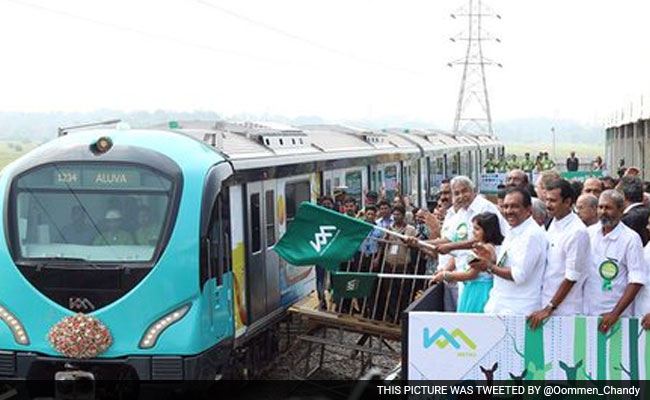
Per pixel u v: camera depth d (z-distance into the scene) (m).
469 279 7.38
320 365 10.70
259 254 10.62
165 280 8.66
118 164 9.00
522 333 6.74
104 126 10.80
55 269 8.75
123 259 8.77
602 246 7.00
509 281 6.97
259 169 10.66
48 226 9.02
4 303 8.86
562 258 6.80
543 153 32.91
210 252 8.94
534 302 6.92
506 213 6.95
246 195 10.20
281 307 11.45
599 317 6.67
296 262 8.77
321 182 14.00
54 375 8.77
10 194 9.09
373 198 13.02
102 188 9.02
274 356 11.52
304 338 10.19
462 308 7.96
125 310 8.64
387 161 19.23
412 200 22.25
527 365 6.76
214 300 9.01
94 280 8.68
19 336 8.78
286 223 11.89
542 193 8.89
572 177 29.61
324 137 16.36
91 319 8.62
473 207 8.66
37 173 9.13
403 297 9.74
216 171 9.25
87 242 8.91
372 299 9.75
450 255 8.81
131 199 8.95
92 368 8.66
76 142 9.27
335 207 13.71
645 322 6.62
